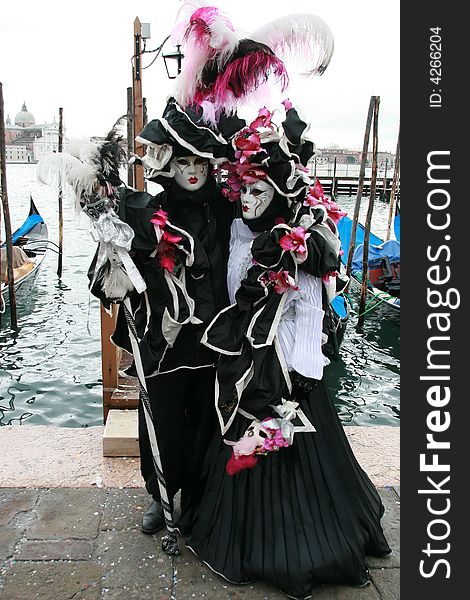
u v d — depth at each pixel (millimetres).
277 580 2283
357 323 10484
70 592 2291
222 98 2289
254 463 2293
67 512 2732
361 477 2602
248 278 2293
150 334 2357
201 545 2455
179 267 2352
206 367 2473
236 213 2484
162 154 2258
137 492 2889
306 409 2404
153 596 2287
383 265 11641
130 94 8055
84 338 9484
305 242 2152
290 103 2291
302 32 2246
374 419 7176
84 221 2299
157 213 2266
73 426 6543
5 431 3453
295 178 2252
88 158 2211
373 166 10984
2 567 2404
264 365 2244
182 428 2555
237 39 2230
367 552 2494
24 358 8609
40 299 11742
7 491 2871
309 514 2346
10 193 32781
